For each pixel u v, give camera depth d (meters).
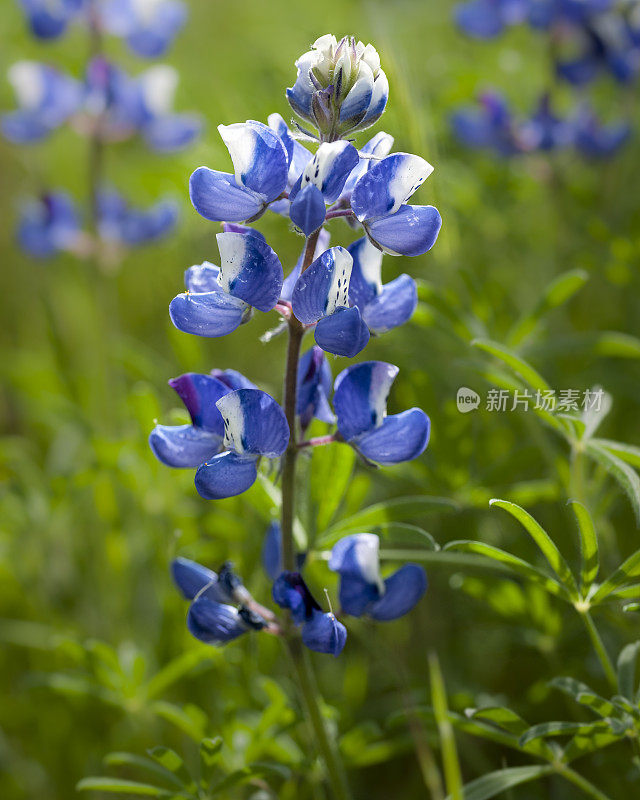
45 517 0.56
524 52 0.85
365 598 0.41
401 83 0.43
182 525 0.51
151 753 0.43
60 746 0.51
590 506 0.47
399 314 0.41
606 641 0.48
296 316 0.40
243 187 0.40
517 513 0.41
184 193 0.64
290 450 0.41
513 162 0.67
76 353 0.73
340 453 0.43
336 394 0.41
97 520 0.56
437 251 0.47
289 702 0.47
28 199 0.79
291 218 0.39
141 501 0.52
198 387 0.40
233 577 0.42
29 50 0.96
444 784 0.49
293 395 0.41
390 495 0.53
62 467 0.61
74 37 0.95
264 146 0.39
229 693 0.48
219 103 0.62
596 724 0.41
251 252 0.40
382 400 0.41
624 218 0.64
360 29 0.63
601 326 0.58
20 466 0.58
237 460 0.40
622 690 0.42
